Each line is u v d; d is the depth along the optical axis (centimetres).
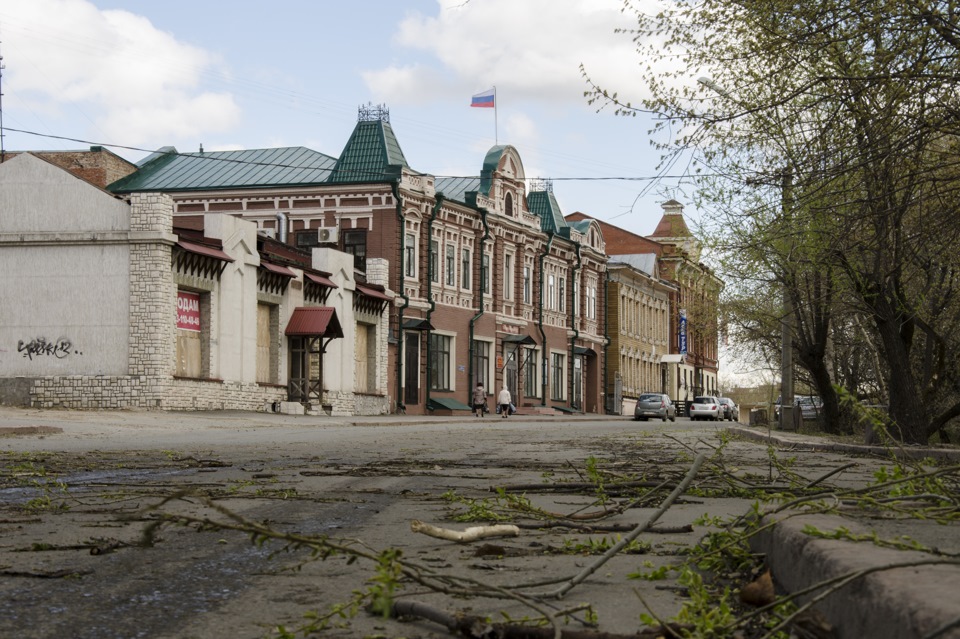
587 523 713
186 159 5809
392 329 5212
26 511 776
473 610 414
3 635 377
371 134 5325
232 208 5312
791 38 1387
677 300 9431
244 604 436
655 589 468
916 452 1780
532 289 6619
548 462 1453
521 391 6412
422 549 597
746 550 502
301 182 5316
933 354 2936
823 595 301
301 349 4397
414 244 5362
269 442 2147
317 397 4394
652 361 8825
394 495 929
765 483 910
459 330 5753
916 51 1343
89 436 2388
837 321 3572
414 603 395
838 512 484
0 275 3638
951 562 306
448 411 5562
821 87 1502
